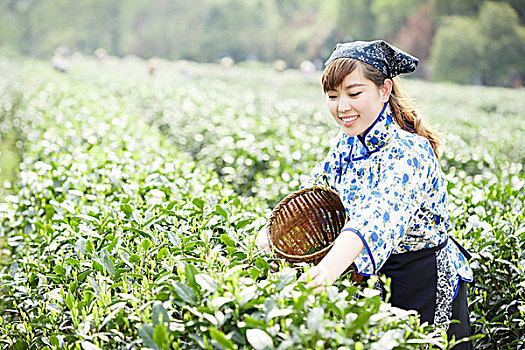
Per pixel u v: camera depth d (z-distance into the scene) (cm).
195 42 7775
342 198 280
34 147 689
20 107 1311
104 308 233
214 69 4250
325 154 696
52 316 245
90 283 245
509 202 429
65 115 942
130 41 8131
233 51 7681
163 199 388
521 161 881
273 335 189
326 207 294
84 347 210
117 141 673
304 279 226
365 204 253
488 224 348
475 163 720
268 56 7656
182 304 212
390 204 248
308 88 2561
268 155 679
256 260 255
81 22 8306
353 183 278
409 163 259
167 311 216
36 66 3014
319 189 285
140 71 3272
